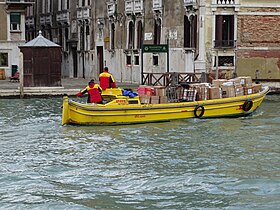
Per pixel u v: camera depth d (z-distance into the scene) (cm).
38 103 3428
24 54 3819
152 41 4359
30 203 1449
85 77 5606
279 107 3133
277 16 3853
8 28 5003
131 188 1569
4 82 4612
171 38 4100
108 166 1797
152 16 4353
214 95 2697
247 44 3838
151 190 1550
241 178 1641
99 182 1627
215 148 2038
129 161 1859
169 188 1562
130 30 4712
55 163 1841
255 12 3825
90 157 1920
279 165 1781
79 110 2492
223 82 2739
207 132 2352
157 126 2502
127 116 2530
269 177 1647
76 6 5712
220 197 1480
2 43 4997
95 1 5328
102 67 5259
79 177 1677
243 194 1500
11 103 3434
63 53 6091
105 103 2650
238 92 2747
